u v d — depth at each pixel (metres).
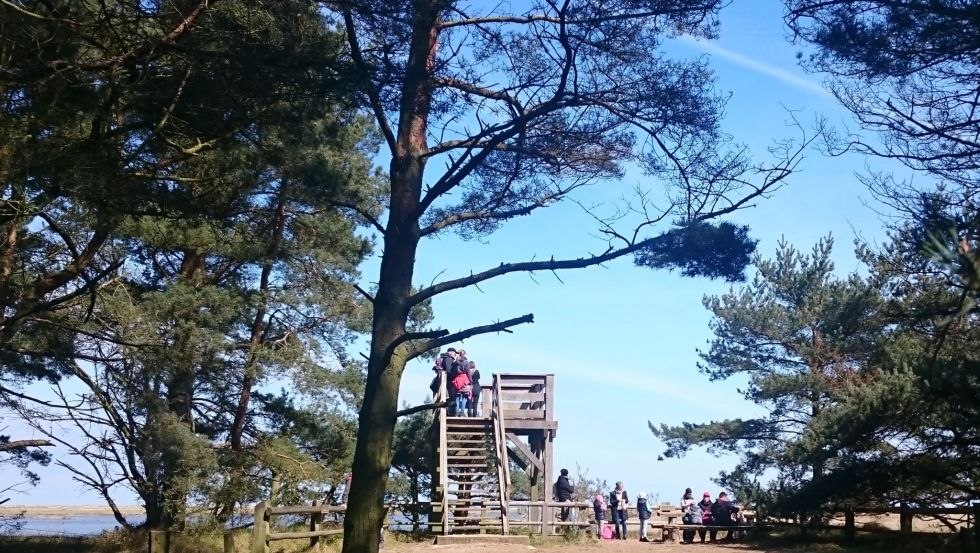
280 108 9.38
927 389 15.46
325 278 23.73
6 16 7.54
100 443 21.75
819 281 30.88
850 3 11.88
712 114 8.43
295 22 8.85
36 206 8.30
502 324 7.33
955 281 3.33
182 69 8.84
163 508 21.31
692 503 24.61
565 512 23.64
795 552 19.94
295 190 11.18
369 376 8.16
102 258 17.61
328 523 21.06
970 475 18.88
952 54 11.51
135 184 9.09
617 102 8.62
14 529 20.62
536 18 8.36
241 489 21.73
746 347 31.72
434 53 8.88
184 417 22.06
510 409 24.28
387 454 8.02
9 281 11.71
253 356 22.89
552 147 9.15
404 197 8.66
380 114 8.72
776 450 30.20
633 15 8.10
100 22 8.19
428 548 18.67
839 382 27.45
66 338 16.69
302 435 24.64
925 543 19.77
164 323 19.08
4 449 17.97
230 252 17.95
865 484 19.88
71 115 8.34
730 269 8.00
